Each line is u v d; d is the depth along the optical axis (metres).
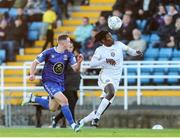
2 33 53.25
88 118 34.59
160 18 50.03
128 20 49.62
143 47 49.25
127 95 46.28
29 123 45.97
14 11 55.88
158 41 49.84
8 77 51.47
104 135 32.38
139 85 45.47
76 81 40.28
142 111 44.62
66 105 32.88
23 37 53.09
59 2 54.62
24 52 53.06
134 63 45.97
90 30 50.53
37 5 54.56
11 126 45.19
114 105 46.94
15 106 46.19
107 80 34.94
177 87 45.38
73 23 54.62
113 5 52.12
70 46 35.00
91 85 47.66
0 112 46.22
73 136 31.64
